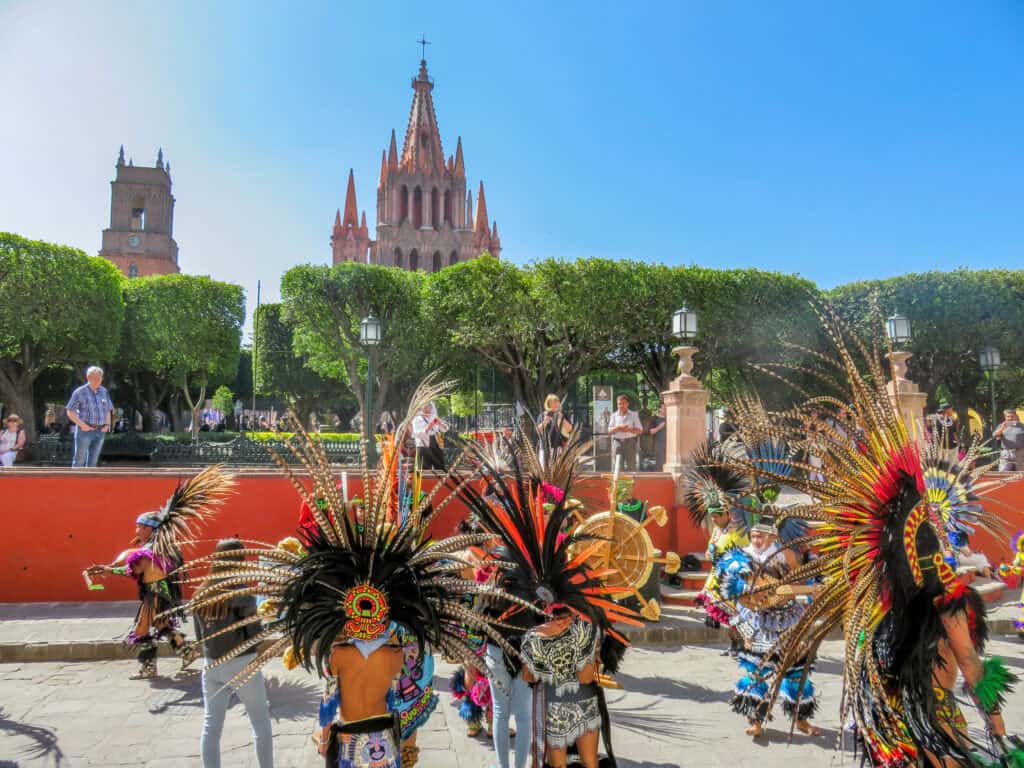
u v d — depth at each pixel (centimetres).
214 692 389
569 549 450
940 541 305
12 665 670
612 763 366
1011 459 1252
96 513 877
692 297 2631
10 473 866
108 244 8800
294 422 328
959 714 305
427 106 7569
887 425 310
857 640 290
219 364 3981
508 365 3031
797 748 486
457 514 873
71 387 4356
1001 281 2641
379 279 3100
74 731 512
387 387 3291
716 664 682
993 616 820
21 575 858
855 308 2634
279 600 313
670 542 983
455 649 315
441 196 7312
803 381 2505
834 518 319
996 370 2834
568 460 568
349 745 286
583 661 353
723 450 589
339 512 307
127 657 694
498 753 409
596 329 2700
